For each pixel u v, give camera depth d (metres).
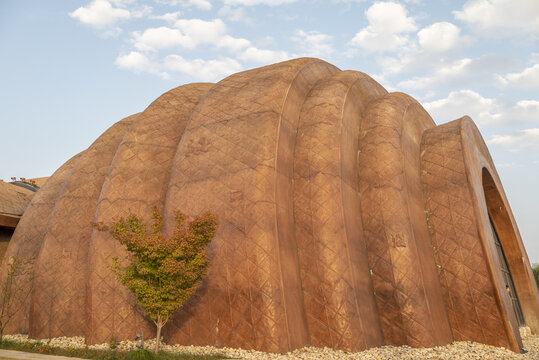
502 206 21.09
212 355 11.77
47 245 16.91
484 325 14.34
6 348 13.34
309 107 16.53
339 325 13.17
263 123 14.88
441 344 13.94
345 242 14.04
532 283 21.23
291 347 12.46
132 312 14.52
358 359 11.83
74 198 17.67
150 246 11.73
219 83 18.14
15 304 17.30
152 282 12.12
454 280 15.10
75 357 11.89
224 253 13.41
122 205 15.75
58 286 16.19
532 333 20.28
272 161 14.20
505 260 21.66
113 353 11.97
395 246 14.70
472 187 15.92
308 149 15.41
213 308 13.21
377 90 19.92
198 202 14.39
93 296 14.63
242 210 13.62
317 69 18.39
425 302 14.08
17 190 24.28
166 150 17.14
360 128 17.55
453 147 17.25
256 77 17.06
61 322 15.76
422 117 19.62
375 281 14.78
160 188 16.27
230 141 15.02
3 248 20.91
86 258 16.42
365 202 15.77
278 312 12.53
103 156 18.88
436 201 16.45
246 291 12.85
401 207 15.12
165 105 18.94
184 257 12.05
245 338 12.60
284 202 14.35
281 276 12.95
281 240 13.53
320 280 13.75
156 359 11.07
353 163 16.19
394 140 16.41
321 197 14.55
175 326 13.76
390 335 14.17
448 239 15.65
